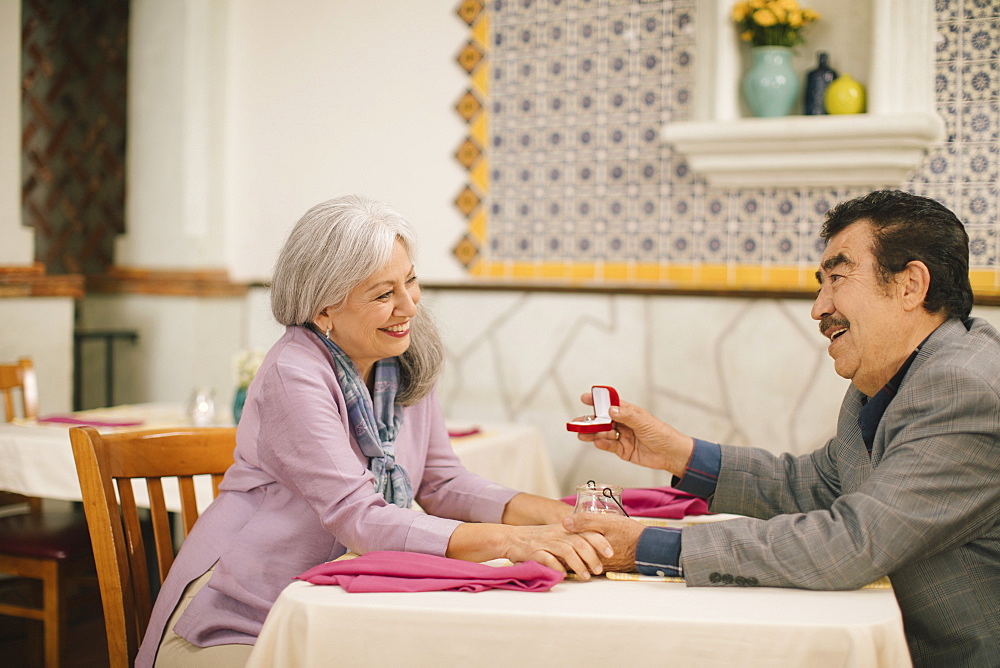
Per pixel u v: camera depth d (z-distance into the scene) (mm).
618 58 3410
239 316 3953
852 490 1350
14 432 2488
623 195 3426
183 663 1335
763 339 3191
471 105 3650
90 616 3053
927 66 2984
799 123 3010
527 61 3555
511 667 973
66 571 2287
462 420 3627
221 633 1339
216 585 1358
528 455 3023
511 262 3613
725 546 1117
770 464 1523
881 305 1249
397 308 1417
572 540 1184
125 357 4070
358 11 3812
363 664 998
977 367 1154
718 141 3145
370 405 1465
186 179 3961
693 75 3295
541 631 968
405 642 992
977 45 2947
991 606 1186
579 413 3453
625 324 3377
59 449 2340
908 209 1245
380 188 3803
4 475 2408
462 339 3623
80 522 2457
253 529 1394
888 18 2975
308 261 1392
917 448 1131
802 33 3158
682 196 3338
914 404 1170
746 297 3201
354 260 1368
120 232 4352
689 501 1604
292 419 1353
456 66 3670
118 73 4320
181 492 1654
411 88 3742
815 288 3148
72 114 4328
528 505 1545
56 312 3559
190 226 3980
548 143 3535
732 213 3271
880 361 1269
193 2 3932
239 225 4020
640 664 954
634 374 3369
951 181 3002
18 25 3395
